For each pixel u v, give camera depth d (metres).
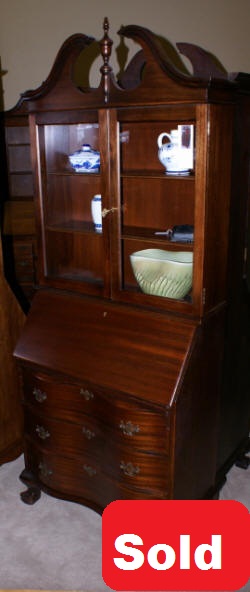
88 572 1.71
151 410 1.56
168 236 1.67
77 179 1.95
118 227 1.66
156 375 1.57
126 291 1.71
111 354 1.68
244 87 1.51
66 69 1.59
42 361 1.82
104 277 1.75
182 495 1.73
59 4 2.83
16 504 2.04
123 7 2.76
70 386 1.77
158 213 1.86
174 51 2.76
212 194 1.46
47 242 1.90
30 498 2.02
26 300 2.79
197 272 1.52
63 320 1.85
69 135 1.88
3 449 2.23
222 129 1.44
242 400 2.11
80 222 1.96
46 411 1.88
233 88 1.44
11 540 1.85
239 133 1.56
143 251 1.80
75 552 1.80
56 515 1.98
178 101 1.38
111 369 1.66
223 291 1.69
